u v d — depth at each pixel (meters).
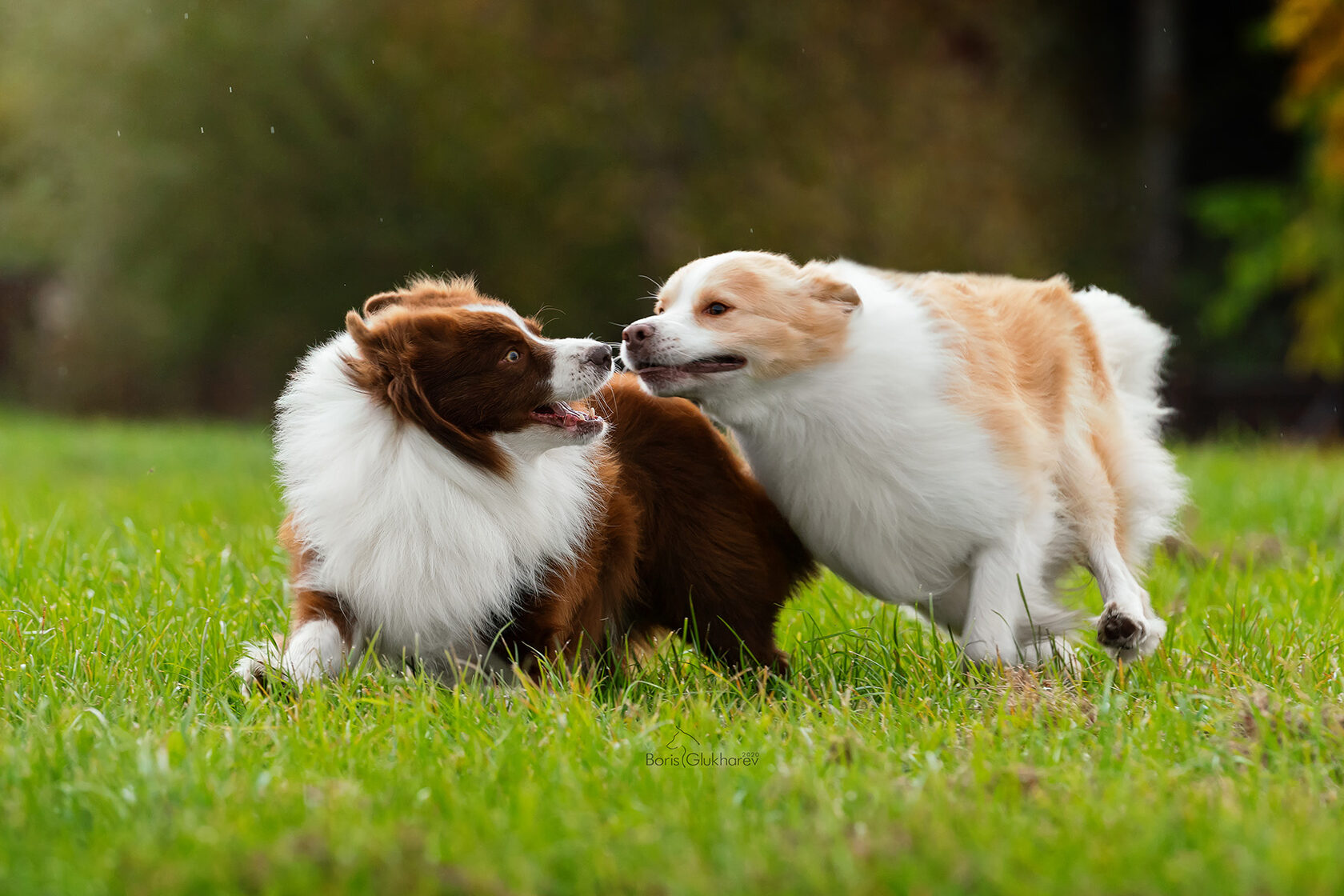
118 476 22.16
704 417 8.89
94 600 9.27
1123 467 9.16
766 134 37.59
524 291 37.69
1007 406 8.28
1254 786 5.79
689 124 37.47
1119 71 44.91
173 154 38.44
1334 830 5.12
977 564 8.31
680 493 8.62
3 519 12.84
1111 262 42.72
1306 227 35.50
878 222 37.53
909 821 5.18
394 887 4.68
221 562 10.47
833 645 9.26
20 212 43.75
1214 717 6.77
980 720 6.85
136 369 44.38
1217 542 13.45
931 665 8.20
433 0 37.22
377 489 7.59
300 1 37.53
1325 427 38.09
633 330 7.89
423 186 38.06
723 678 7.89
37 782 5.74
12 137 45.91
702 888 4.64
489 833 5.20
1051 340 8.91
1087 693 7.67
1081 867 4.77
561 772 5.91
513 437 7.80
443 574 7.62
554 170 37.25
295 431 7.86
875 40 39.28
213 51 38.00
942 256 38.16
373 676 7.41
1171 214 41.16
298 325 40.41
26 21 41.22
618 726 6.75
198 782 5.68
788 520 8.61
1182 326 42.19
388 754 6.35
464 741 6.47
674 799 5.65
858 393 8.00
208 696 7.38
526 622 7.90
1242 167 44.78
